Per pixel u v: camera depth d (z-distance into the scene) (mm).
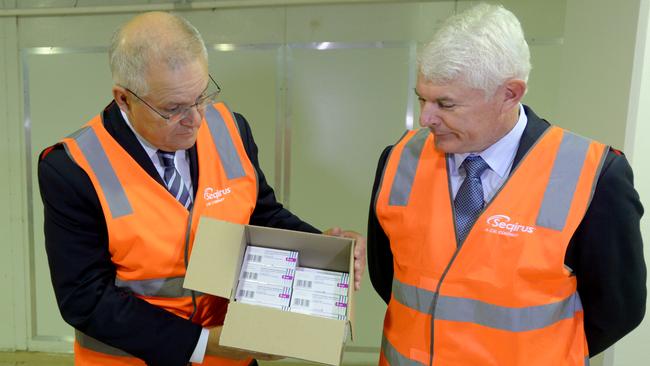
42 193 973
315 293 928
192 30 899
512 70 752
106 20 2201
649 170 1262
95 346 1100
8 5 2230
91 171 972
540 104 2125
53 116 2322
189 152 1098
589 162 841
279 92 2215
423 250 932
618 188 805
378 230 1106
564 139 885
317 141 2254
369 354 2424
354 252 938
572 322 888
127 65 857
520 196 861
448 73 750
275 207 1311
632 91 1242
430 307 920
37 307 2527
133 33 856
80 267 974
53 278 990
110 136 1013
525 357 857
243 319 855
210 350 1021
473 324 888
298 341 831
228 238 934
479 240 871
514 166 877
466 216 907
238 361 1243
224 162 1134
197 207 1055
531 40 2076
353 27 2133
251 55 2189
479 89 757
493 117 802
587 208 815
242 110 2244
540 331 856
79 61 2254
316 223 2336
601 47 1431
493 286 862
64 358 2543
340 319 883
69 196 952
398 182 1007
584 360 914
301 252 991
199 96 900
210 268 906
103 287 992
